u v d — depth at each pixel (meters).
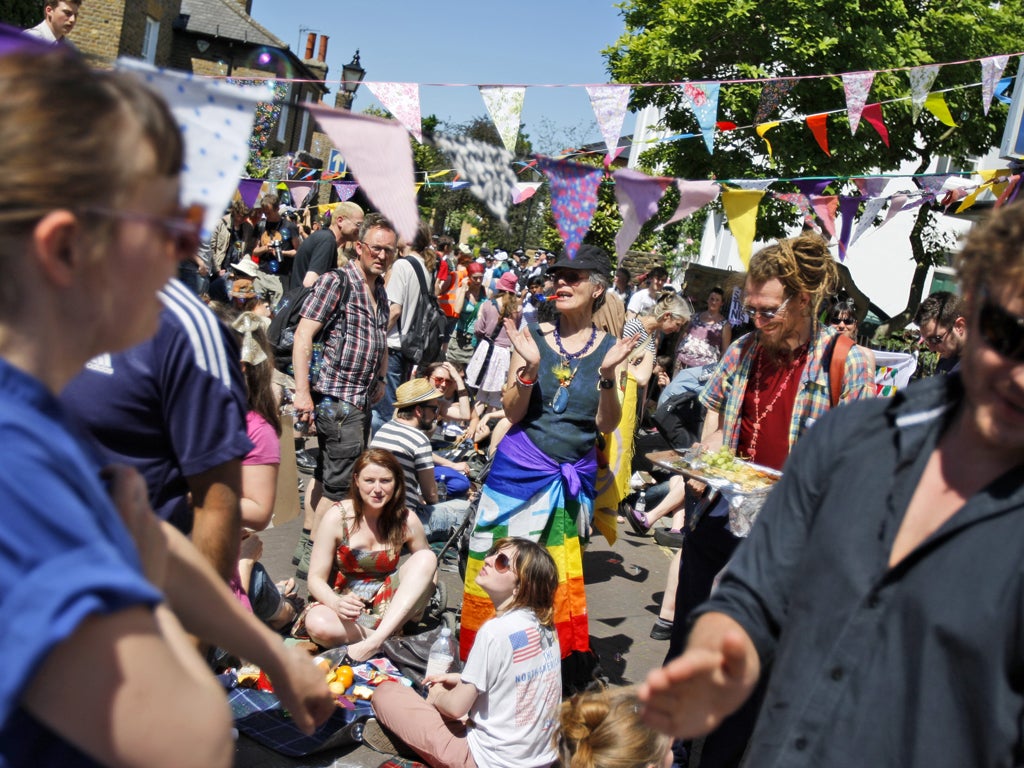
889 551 1.41
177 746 0.88
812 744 1.39
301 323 5.12
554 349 4.19
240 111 1.05
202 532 2.09
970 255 1.38
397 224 1.35
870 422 1.53
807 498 1.55
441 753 3.47
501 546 3.62
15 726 0.88
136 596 0.86
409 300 6.95
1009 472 1.35
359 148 1.35
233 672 3.99
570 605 4.16
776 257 3.23
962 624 1.29
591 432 4.21
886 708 1.34
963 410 1.44
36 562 0.82
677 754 3.55
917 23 12.81
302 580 5.25
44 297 0.89
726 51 12.81
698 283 15.52
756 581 1.53
